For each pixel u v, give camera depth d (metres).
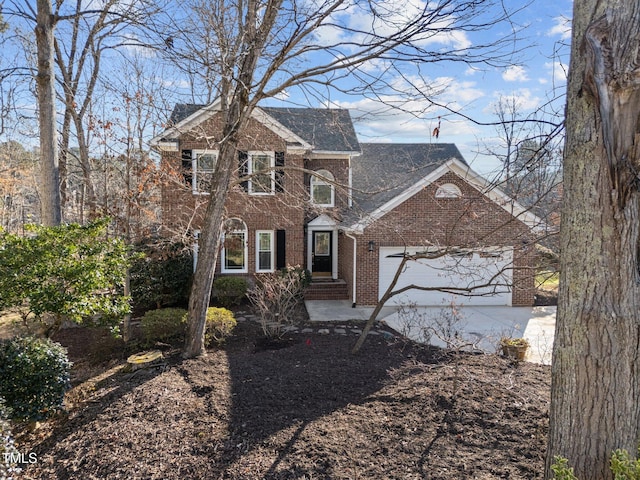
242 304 15.39
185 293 14.59
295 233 16.73
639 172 3.17
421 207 14.97
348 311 14.64
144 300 13.56
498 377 7.79
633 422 3.42
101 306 7.29
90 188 11.90
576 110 3.54
